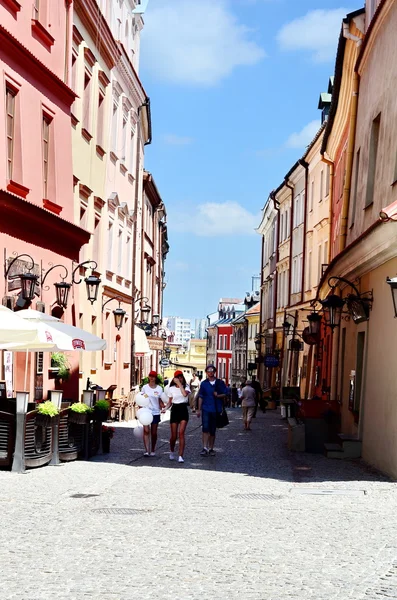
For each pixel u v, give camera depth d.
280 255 58.81
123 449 20.30
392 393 15.91
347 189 23.88
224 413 19.91
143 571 7.33
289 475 15.99
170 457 18.55
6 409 15.16
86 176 27.50
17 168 19.31
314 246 44.12
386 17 18.75
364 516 10.67
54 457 16.30
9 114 19.11
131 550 8.29
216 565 7.61
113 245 33.44
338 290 26.34
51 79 21.47
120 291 35.19
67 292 21.86
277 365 56.41
